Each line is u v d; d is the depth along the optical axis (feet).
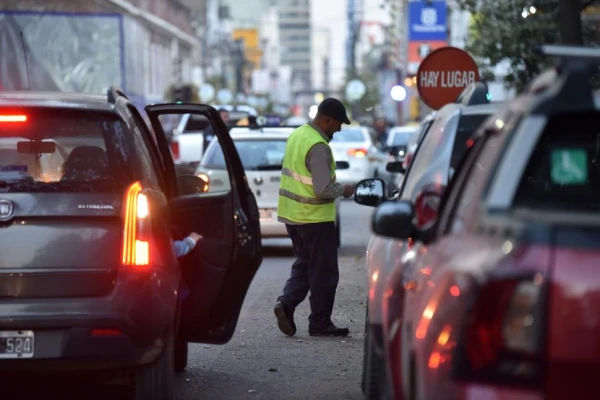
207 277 47.83
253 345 63.67
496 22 121.49
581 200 37.65
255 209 50.70
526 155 24.14
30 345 39.60
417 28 240.94
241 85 650.43
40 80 228.63
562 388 21.49
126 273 40.55
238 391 51.49
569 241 21.89
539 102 24.41
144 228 41.16
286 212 65.46
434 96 98.78
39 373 40.34
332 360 59.16
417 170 46.70
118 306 39.99
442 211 32.48
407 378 28.25
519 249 22.09
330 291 65.82
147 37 344.90
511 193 23.93
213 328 48.42
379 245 43.86
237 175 49.52
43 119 42.91
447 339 23.36
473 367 22.21
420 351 25.40
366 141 198.59
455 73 98.63
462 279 23.34
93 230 40.88
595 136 35.50
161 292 41.16
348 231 142.10
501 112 27.96
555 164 33.73
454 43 275.18
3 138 42.60
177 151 193.57
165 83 392.47
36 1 239.50
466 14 256.73
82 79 232.53
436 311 24.57
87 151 42.37
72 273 40.42
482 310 22.12
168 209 44.78
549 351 21.47
